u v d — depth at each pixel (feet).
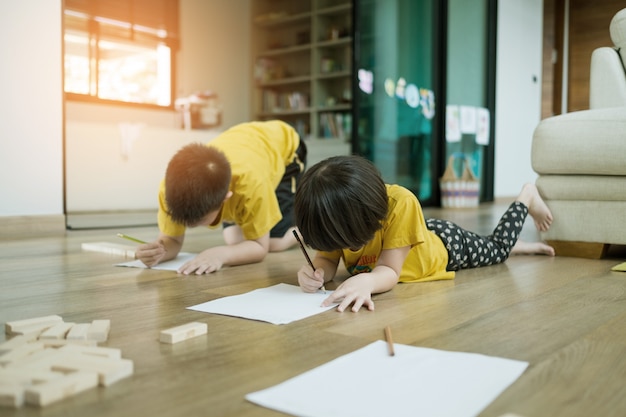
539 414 1.96
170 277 4.78
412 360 2.48
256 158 5.69
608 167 5.86
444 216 11.43
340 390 2.13
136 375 2.35
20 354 2.43
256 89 22.80
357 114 12.91
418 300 3.88
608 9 19.42
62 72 8.88
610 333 3.04
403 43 14.26
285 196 6.68
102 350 2.49
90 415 1.95
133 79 19.20
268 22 22.03
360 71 12.98
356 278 3.78
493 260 5.49
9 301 3.85
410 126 14.64
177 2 20.01
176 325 3.19
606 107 6.55
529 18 18.74
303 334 2.99
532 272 5.14
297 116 21.79
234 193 5.30
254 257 5.45
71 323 3.00
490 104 17.17
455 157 16.02
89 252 6.51
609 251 6.75
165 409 2.00
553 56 20.22
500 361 2.47
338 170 3.42
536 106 19.54
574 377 2.33
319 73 20.59
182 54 20.68
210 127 20.89
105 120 17.93
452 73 15.71
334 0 20.51
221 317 3.36
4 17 8.17
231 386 2.23
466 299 3.92
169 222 5.51
